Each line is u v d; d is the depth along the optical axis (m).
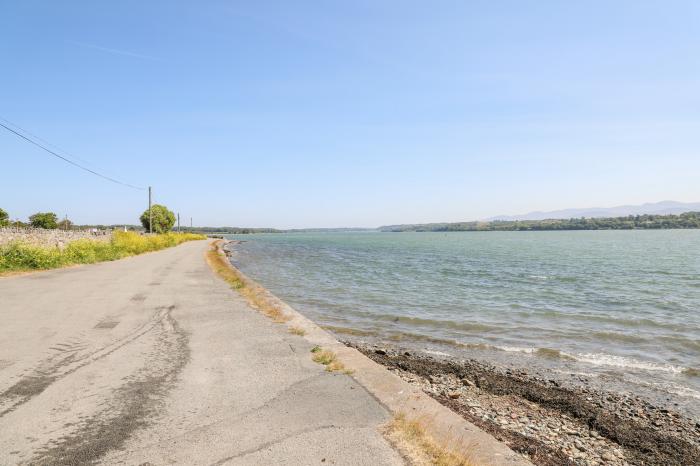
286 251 67.00
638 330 13.74
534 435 6.04
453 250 69.25
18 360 6.69
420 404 5.28
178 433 4.30
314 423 4.61
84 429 4.36
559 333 13.26
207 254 37.28
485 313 16.36
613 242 101.62
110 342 7.88
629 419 6.99
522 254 57.12
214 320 9.96
